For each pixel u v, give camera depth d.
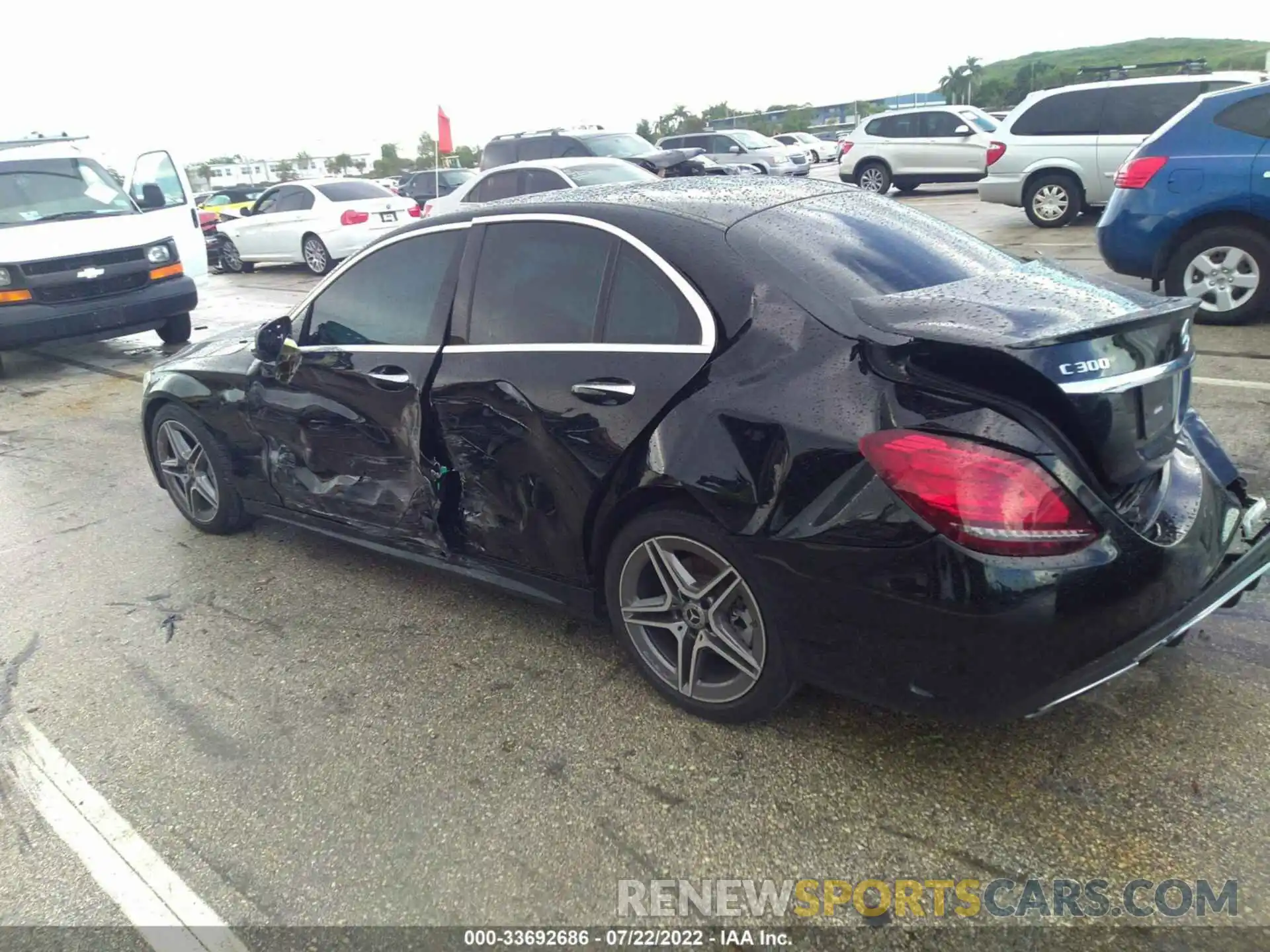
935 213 15.91
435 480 3.54
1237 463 4.57
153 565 4.65
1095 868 2.34
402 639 3.72
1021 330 2.32
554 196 3.45
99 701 3.46
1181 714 2.86
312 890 2.49
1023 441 2.23
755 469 2.55
